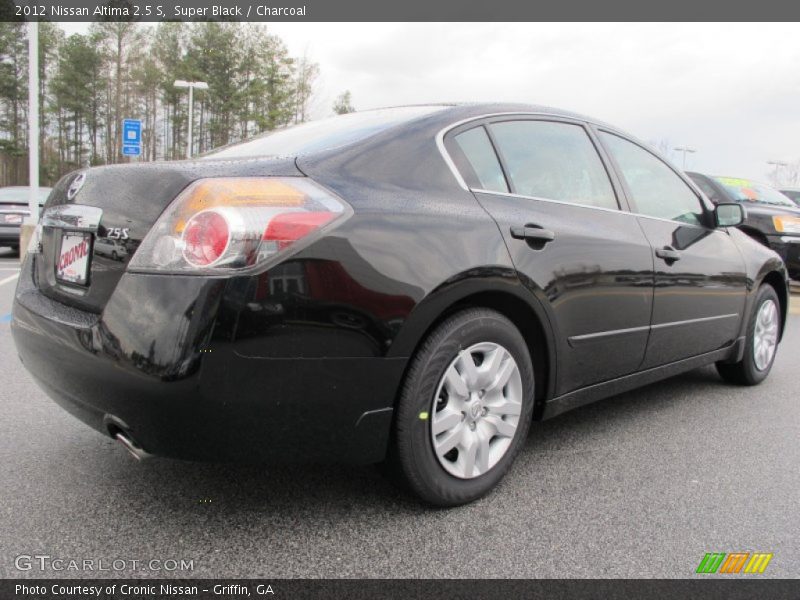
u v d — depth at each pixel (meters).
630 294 2.94
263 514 2.28
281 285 1.83
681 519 2.33
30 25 12.06
